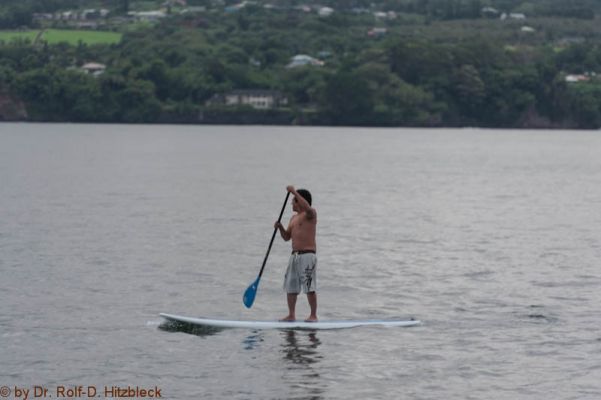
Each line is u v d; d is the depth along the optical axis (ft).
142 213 200.95
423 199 248.93
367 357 86.84
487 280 123.75
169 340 91.56
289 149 588.09
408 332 95.55
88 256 138.51
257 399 75.41
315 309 98.12
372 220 193.36
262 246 151.84
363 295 113.19
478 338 93.40
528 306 107.65
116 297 109.91
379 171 384.47
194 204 224.53
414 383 79.71
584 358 86.99
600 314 103.91
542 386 79.36
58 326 95.96
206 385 78.59
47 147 564.71
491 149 628.69
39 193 251.60
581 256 145.79
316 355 87.30
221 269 129.49
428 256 143.74
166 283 118.83
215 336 93.35
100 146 586.45
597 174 384.27
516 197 261.65
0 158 442.50
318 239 161.79
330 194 262.47
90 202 225.56
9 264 130.72
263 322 96.68
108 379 79.82
